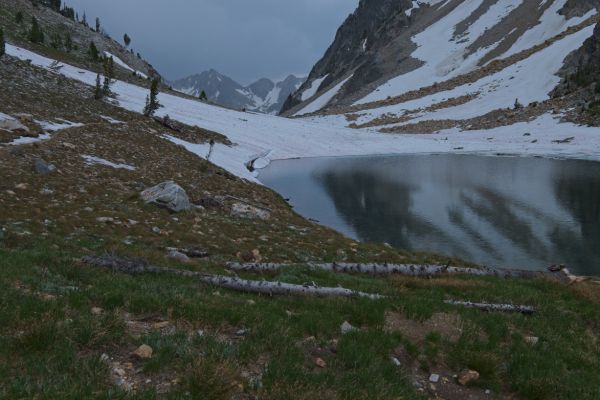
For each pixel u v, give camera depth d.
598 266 28.47
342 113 182.00
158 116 76.81
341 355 8.38
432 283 16.14
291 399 6.43
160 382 6.34
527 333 11.81
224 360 6.88
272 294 12.41
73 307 8.10
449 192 53.09
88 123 48.69
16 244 13.55
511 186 55.59
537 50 183.75
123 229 18.69
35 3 149.88
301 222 32.16
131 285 10.41
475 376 8.98
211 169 46.97
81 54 123.06
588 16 194.00
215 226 22.95
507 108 142.50
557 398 8.73
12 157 26.38
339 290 12.65
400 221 39.97
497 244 33.03
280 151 95.56
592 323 13.72
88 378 5.96
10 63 63.16
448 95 173.50
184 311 8.87
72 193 22.86
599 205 44.19
